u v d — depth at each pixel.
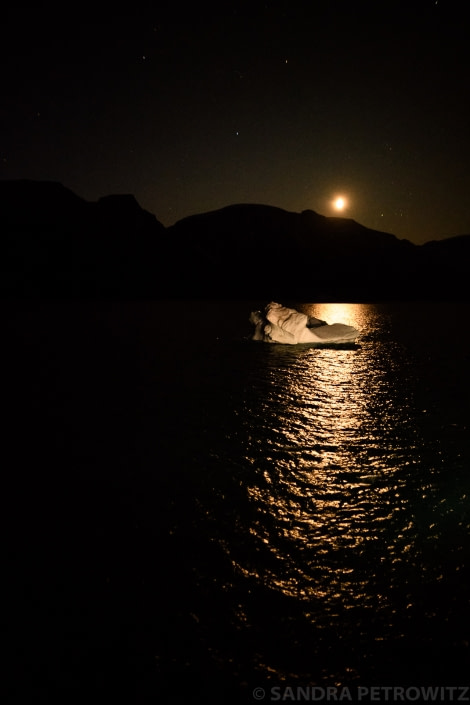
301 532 6.50
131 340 25.50
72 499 7.40
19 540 6.29
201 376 16.50
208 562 5.80
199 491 7.67
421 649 4.46
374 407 12.62
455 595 5.19
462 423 11.14
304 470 8.51
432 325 36.12
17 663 4.31
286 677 4.16
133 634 4.64
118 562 5.80
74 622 4.80
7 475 8.26
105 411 12.15
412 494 7.59
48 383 15.32
